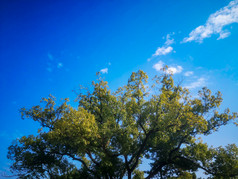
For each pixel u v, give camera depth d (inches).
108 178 868.6
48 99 832.3
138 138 936.3
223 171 824.9
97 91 905.5
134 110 823.1
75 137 708.7
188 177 1024.9
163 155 946.7
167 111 792.9
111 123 828.0
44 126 836.0
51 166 836.0
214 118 906.7
